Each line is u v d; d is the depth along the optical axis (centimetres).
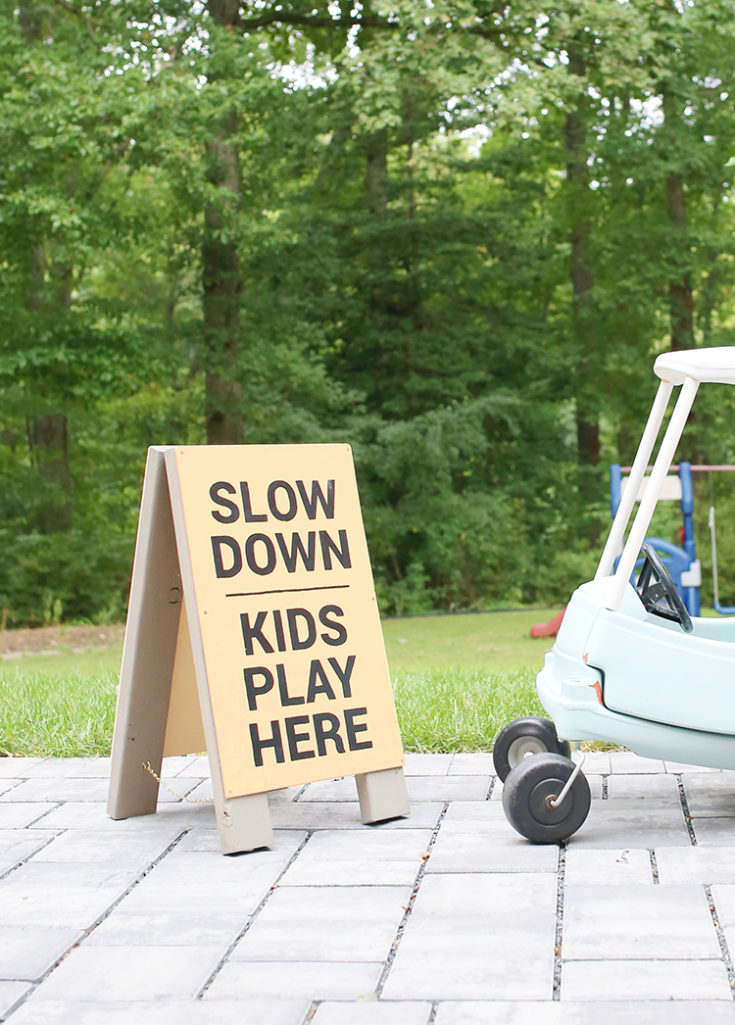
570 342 2217
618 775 508
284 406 1922
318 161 2030
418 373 2166
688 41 1811
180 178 1440
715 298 2320
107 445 2095
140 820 466
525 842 418
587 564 2009
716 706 418
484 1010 281
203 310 1850
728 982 293
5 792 509
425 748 562
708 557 1748
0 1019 285
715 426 2227
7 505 1920
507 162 2066
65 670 1091
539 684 455
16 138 1399
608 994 288
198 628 432
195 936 336
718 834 419
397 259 2111
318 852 416
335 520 477
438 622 1728
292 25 1852
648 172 2002
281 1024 277
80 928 345
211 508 446
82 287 2062
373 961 313
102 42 1506
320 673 454
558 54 1731
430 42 1534
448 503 1983
